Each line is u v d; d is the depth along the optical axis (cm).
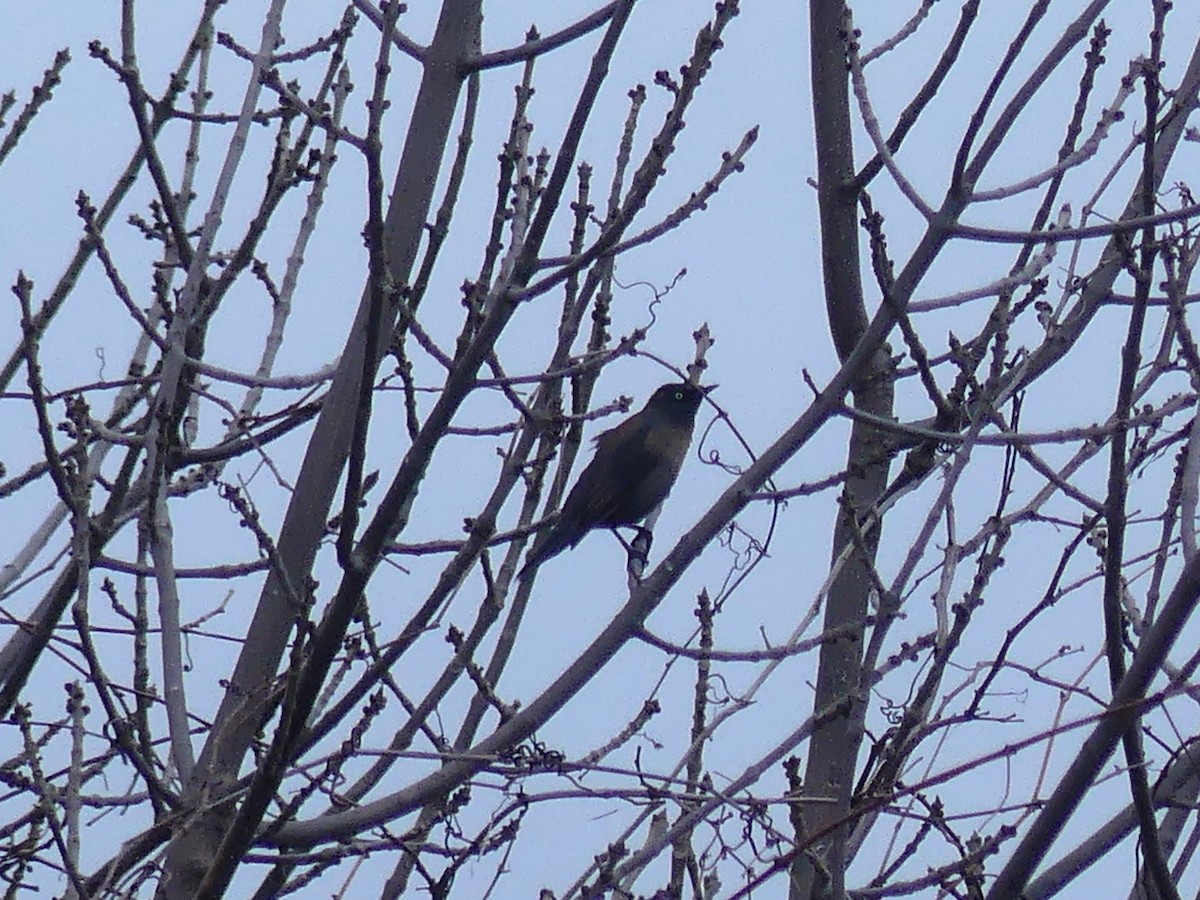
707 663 1041
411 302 1033
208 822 1019
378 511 889
